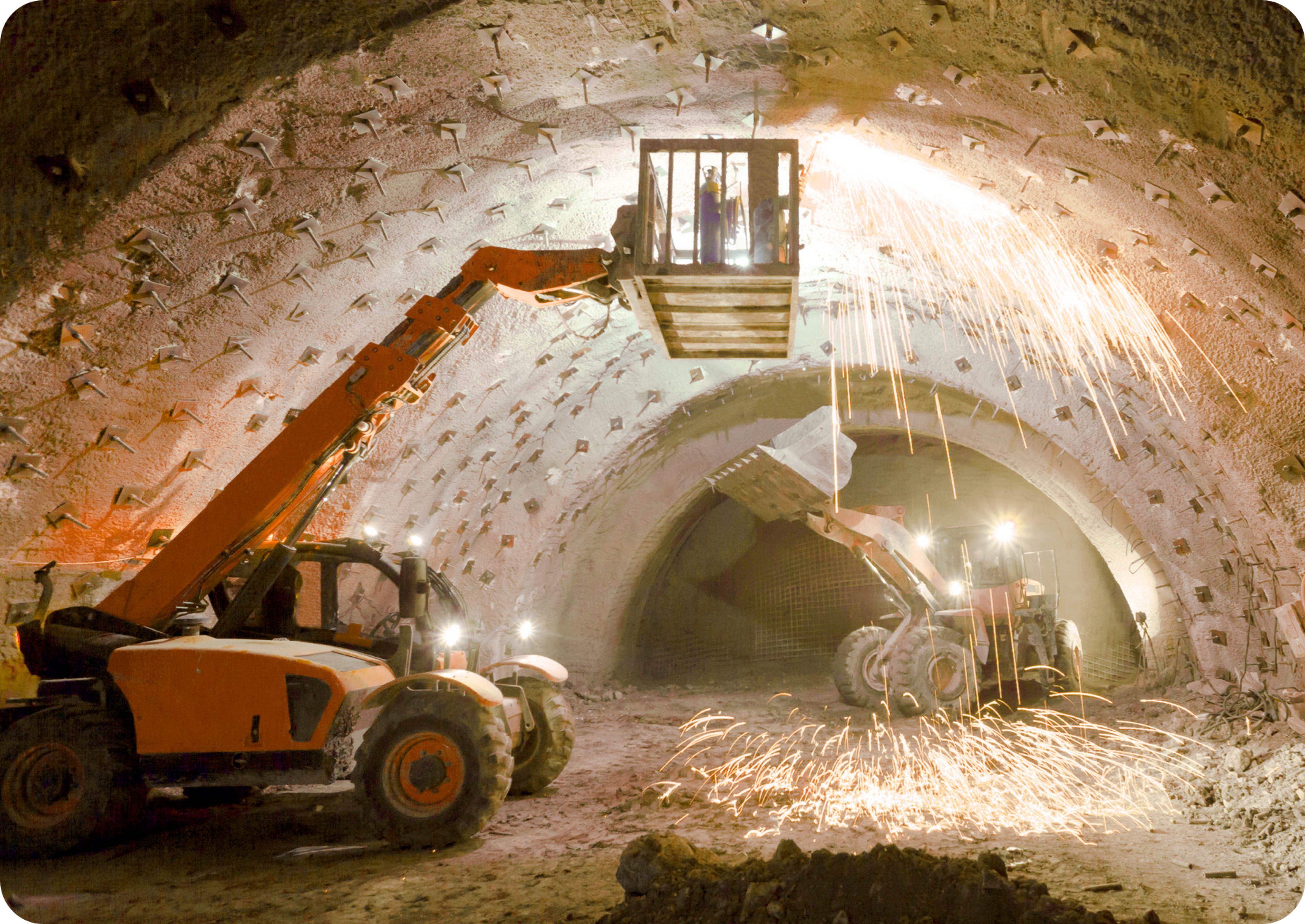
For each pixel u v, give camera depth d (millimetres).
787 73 3977
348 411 5027
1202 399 5621
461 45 3697
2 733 4398
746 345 4941
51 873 4105
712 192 4113
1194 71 2920
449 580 8828
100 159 3607
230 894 3730
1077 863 3689
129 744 4496
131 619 4926
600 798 5355
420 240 5293
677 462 10234
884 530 8789
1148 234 4191
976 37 3297
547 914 3314
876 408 9789
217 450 5809
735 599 13391
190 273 4418
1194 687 8008
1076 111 3455
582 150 4891
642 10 3541
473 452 8430
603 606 10305
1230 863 3602
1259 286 3961
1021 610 8945
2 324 3965
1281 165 3084
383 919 3371
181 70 3535
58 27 3457
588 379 9172
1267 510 5770
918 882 2686
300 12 3492
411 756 4445
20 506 5039
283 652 4562
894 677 8141
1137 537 8680
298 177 4156
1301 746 5078
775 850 4066
